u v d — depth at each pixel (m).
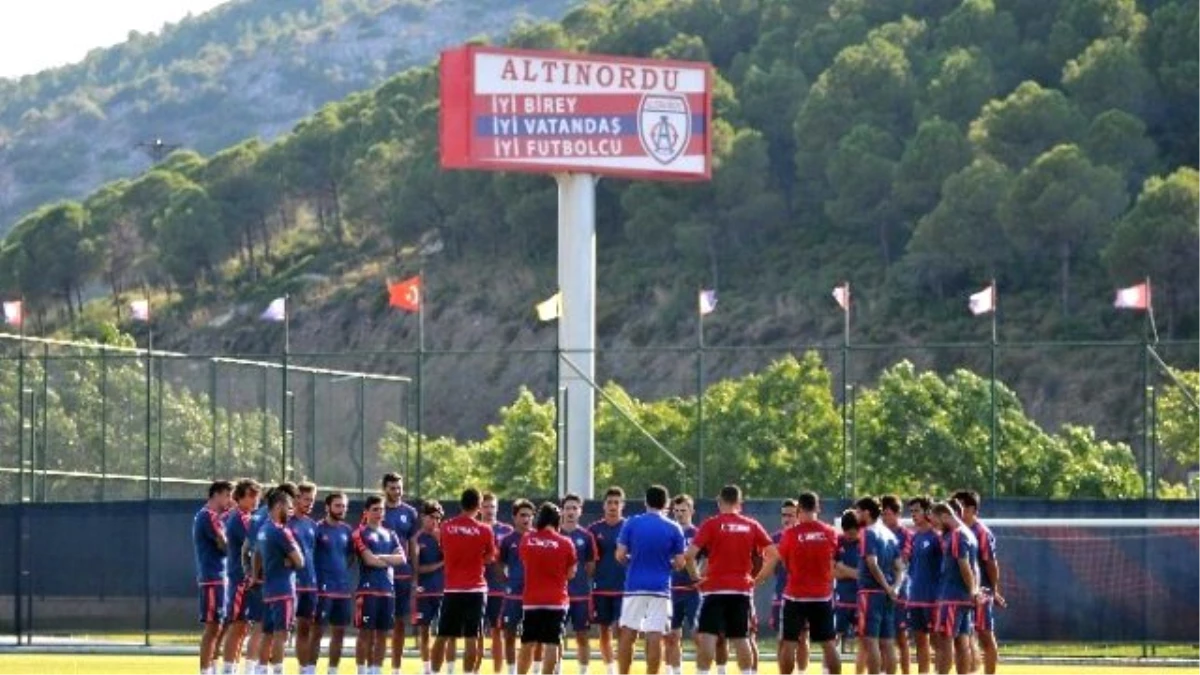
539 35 193.00
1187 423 92.88
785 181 165.25
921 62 164.00
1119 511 61.00
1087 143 145.38
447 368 153.62
